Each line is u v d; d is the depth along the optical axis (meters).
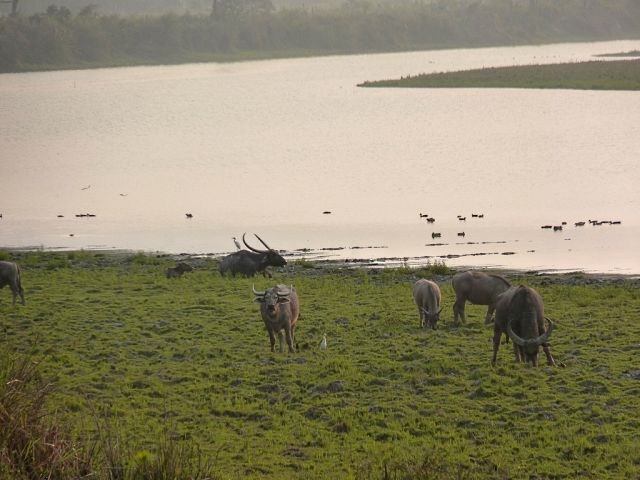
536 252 125.62
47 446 41.75
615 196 175.88
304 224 157.38
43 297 96.31
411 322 81.62
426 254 126.31
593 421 54.16
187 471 42.44
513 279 106.19
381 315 84.88
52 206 185.75
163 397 61.62
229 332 79.56
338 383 62.28
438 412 56.78
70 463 42.00
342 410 57.75
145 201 190.00
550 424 53.94
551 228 145.25
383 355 70.19
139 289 101.88
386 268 114.06
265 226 156.88
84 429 52.81
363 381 63.31
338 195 188.75
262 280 106.81
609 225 147.12
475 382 62.16
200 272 113.88
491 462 48.72
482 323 80.62
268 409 58.81
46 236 151.88
